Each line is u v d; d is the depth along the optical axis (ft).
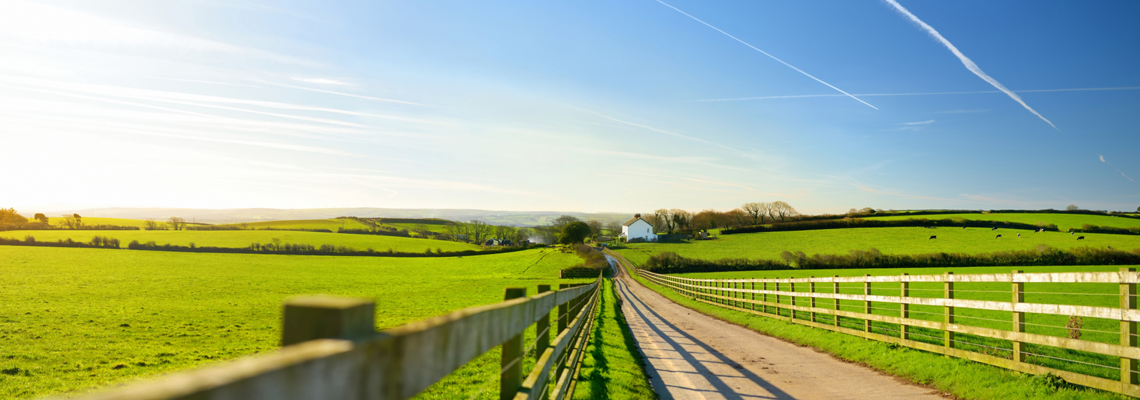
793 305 48.06
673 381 25.85
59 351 52.80
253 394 2.15
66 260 212.43
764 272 191.21
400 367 3.85
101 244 268.41
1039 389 20.52
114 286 146.61
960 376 24.14
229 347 55.57
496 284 175.94
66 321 78.33
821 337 38.86
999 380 22.65
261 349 54.29
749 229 347.77
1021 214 312.50
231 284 160.97
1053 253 156.87
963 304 26.91
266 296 128.47
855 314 37.32
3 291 129.59
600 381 22.71
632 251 319.06
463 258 297.12
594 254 286.25
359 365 3.18
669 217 449.48
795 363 31.04
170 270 195.31
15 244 261.65
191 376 1.95
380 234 412.16
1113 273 18.79
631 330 48.08
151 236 315.78
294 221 474.49
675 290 121.90
